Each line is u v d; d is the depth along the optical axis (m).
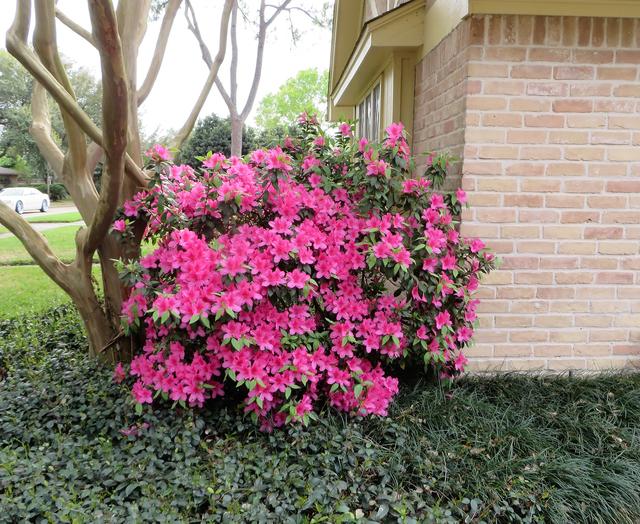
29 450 2.25
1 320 4.44
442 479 2.24
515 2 2.92
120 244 3.14
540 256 3.19
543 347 3.28
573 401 2.89
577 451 2.49
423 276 2.80
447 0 3.37
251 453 2.24
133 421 2.49
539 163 3.10
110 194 2.76
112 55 2.27
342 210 2.89
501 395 2.97
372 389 2.66
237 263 2.37
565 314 3.25
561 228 3.17
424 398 2.84
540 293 3.23
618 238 3.19
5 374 3.39
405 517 1.90
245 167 2.74
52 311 4.58
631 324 3.28
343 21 6.93
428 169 3.03
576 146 3.10
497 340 3.26
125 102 2.44
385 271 2.71
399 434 2.48
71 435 2.39
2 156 34.31
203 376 2.50
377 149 2.92
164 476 2.08
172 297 2.34
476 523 1.99
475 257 3.00
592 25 3.00
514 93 3.04
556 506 2.10
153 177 2.74
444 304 2.90
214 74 3.71
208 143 20.02
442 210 2.90
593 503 2.17
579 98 3.06
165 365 2.57
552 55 3.02
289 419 2.37
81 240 3.19
